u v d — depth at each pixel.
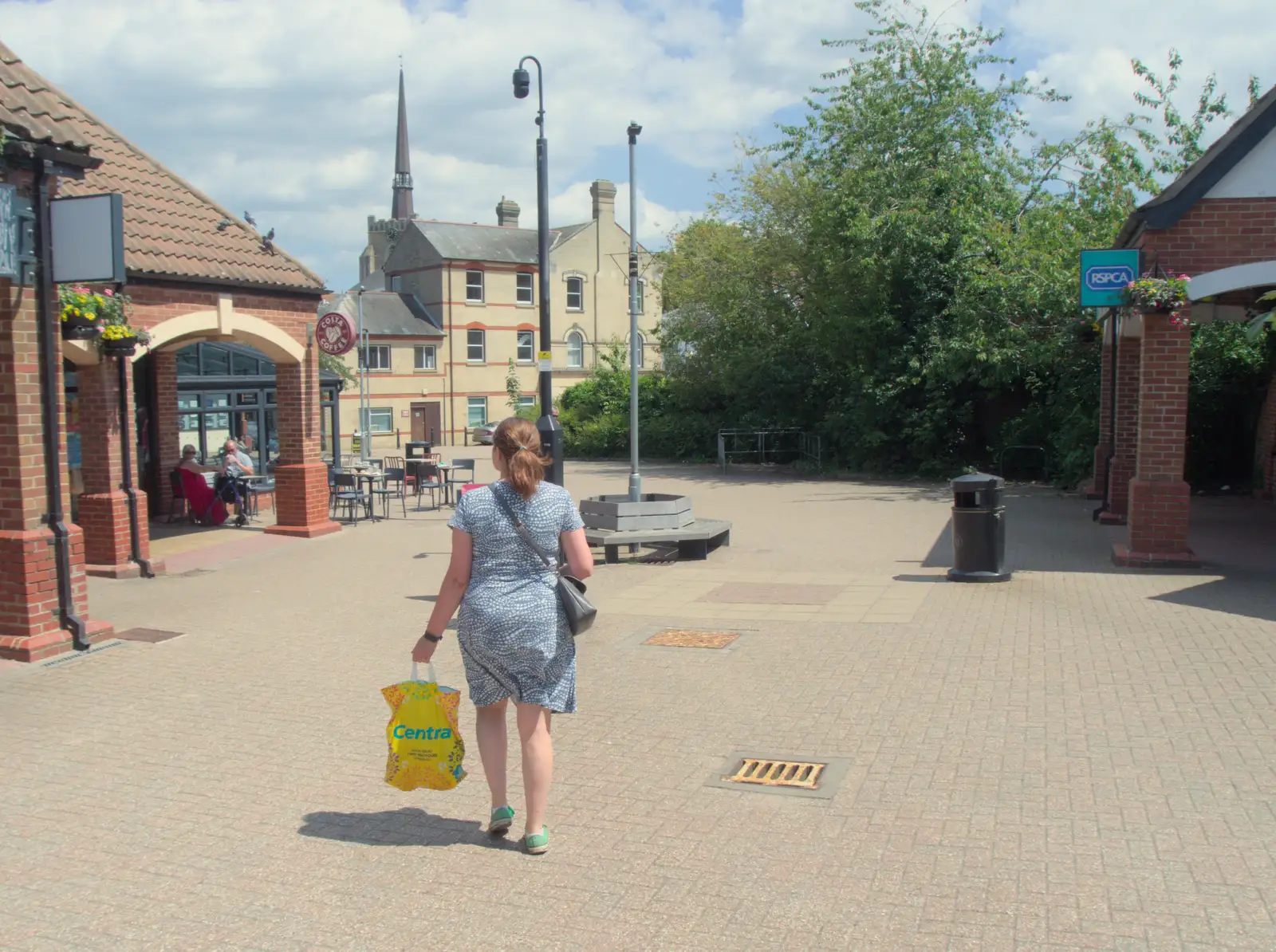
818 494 20.84
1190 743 5.69
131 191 13.70
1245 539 13.07
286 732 6.39
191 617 9.92
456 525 4.57
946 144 23.67
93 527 12.28
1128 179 21.70
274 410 20.22
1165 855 4.37
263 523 17.36
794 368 29.02
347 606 10.36
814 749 5.82
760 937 3.81
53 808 5.22
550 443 11.02
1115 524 14.92
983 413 24.31
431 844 4.71
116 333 10.80
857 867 4.36
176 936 3.93
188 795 5.38
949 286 23.50
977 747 5.75
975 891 4.11
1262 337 17.16
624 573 11.89
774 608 9.70
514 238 52.56
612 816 4.97
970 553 10.56
